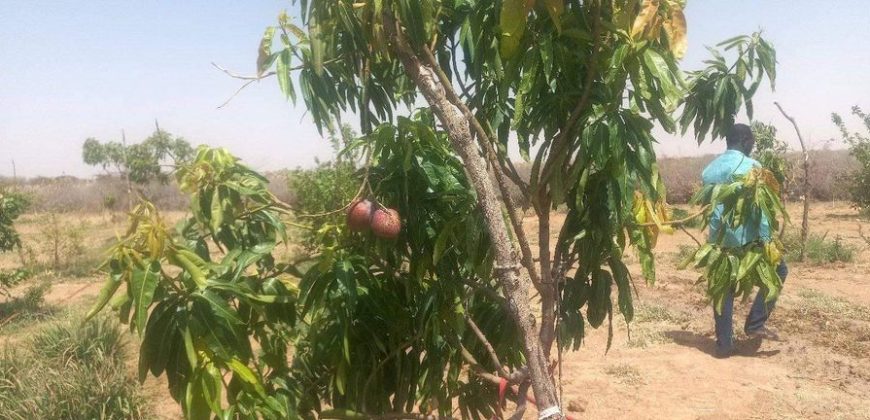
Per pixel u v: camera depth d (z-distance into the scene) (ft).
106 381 17.01
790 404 16.76
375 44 6.40
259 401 6.70
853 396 17.19
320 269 6.88
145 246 5.76
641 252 8.40
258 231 7.59
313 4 7.00
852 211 62.95
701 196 10.36
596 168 6.54
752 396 17.31
